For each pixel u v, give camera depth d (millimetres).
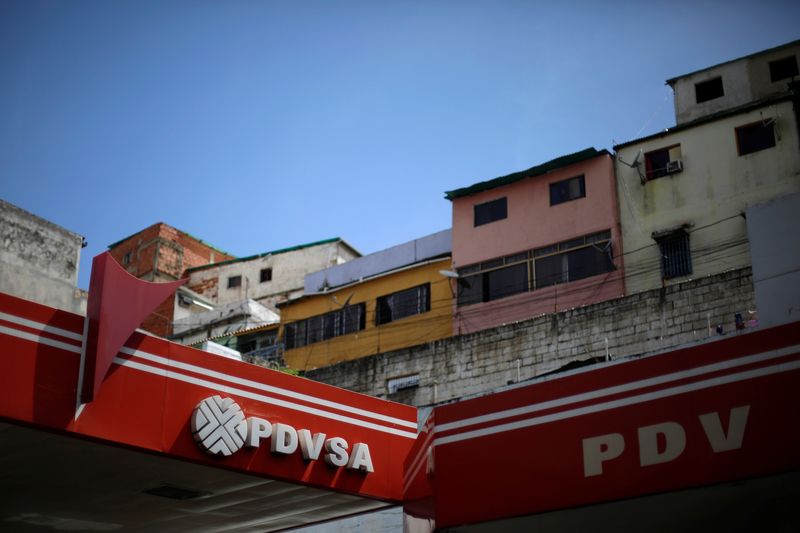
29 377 11766
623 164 29359
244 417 13648
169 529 15758
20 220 22328
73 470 13195
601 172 29484
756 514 10484
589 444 10766
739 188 27109
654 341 24031
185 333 41094
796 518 10312
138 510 14797
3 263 21656
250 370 14094
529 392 11547
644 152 29078
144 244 47000
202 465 13211
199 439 13023
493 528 11789
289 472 13922
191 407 13258
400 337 31781
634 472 10297
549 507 10797
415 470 13523
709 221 27156
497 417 11695
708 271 26594
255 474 13617
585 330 25312
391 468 15086
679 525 11055
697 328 23516
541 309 28719
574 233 29125
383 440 15180
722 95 29969
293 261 45406
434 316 31297
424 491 12742
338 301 33969
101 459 12922
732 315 23109
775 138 27125
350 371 29391
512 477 11258
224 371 13781
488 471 11492
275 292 44875
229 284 45906
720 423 9852
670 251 27453
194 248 48062
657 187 28453
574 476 10742
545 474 10984
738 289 23266
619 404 10703
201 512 15109
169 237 46969
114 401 12477
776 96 28797
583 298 28062
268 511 15258
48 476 13328
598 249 28391
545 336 25969
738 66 30031
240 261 46188
